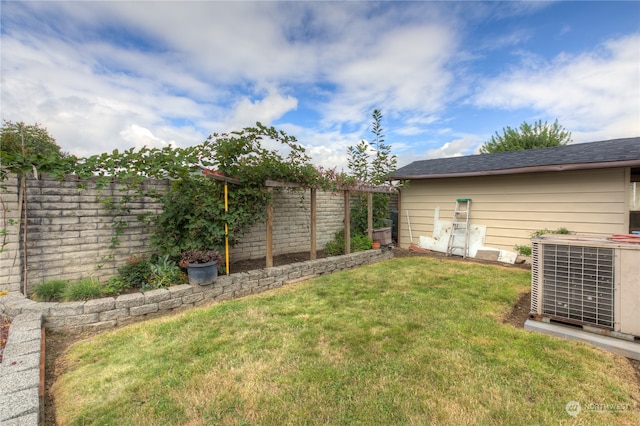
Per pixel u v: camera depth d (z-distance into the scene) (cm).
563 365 246
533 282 330
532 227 664
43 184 364
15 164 343
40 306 313
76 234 388
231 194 485
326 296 429
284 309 378
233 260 573
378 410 197
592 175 589
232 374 238
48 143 889
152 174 420
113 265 416
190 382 228
